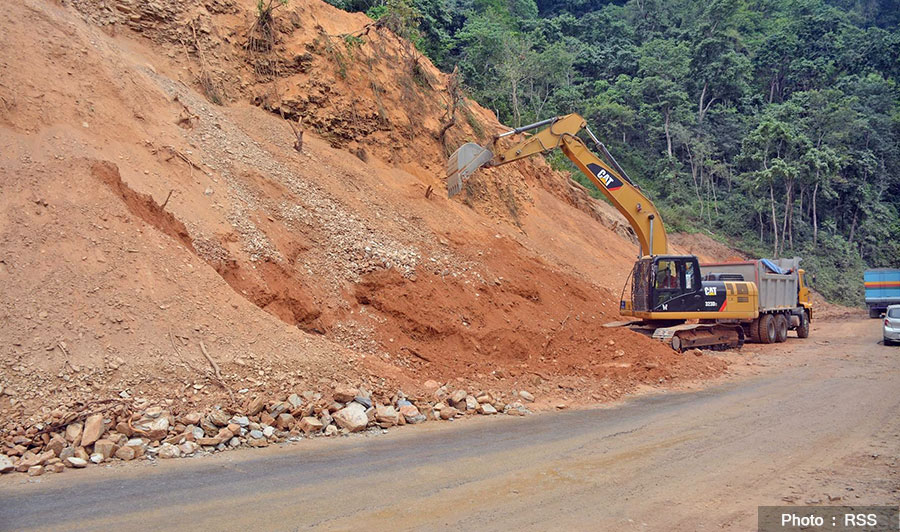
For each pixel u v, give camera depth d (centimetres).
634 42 6831
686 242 4406
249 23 1773
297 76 1778
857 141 5800
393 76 2027
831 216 5541
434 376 1169
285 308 1148
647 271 1753
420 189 1800
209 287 993
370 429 888
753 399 1137
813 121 5569
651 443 820
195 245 1091
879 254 5303
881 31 6862
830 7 7869
